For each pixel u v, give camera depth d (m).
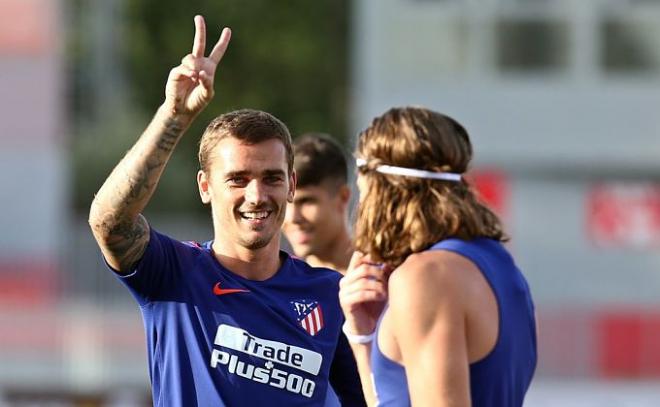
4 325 39.06
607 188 44.31
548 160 44.22
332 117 81.88
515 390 8.34
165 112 9.26
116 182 9.33
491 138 44.31
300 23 81.56
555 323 37.22
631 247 44.09
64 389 38.50
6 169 49.53
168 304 9.80
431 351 7.94
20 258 48.34
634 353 36.94
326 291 10.25
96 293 46.38
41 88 49.97
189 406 9.66
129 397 38.47
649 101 44.00
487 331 8.11
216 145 9.75
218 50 9.18
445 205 8.43
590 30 44.09
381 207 8.57
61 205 50.28
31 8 49.94
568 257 44.25
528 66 44.31
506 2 44.28
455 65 44.38
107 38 80.44
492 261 8.38
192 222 68.94
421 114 8.73
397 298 8.13
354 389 10.75
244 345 9.73
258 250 9.91
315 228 13.34
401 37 44.47
